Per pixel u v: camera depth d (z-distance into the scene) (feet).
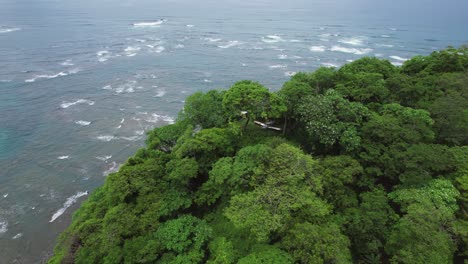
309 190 65.31
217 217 76.23
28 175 139.03
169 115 193.88
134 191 78.13
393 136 80.74
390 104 95.20
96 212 79.56
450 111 88.63
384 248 63.05
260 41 381.60
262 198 62.75
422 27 458.91
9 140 163.43
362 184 75.92
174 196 78.54
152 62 290.56
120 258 62.64
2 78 235.40
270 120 113.29
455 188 67.92
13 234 108.68
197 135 91.56
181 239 65.36
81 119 186.50
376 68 123.44
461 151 75.97
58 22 450.30
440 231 58.54
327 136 85.05
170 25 469.57
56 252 72.74
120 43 350.23
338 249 54.24
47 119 185.06
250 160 74.59
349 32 431.84
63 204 123.13
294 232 56.80
